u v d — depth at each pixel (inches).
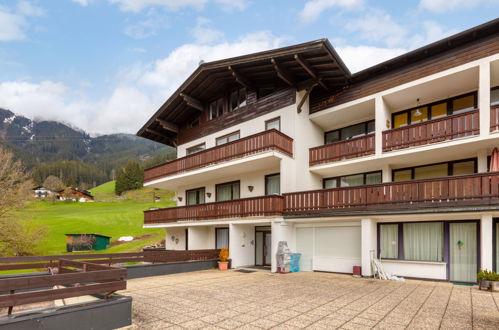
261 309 295.4
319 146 623.8
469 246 446.9
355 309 295.7
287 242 589.6
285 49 552.1
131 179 3764.8
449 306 307.9
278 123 652.1
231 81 743.7
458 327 244.1
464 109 526.0
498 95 494.6
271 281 458.0
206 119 825.5
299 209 574.2
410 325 248.7
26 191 999.0
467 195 416.2
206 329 239.3
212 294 362.9
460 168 511.2
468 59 461.7
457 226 460.1
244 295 357.4
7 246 970.1
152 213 891.4
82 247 1201.4
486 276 388.2
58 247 1286.9
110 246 1315.2
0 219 944.3
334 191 540.7
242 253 651.5
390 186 485.1
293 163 610.9
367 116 639.8
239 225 652.1
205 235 786.2
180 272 553.3
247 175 714.2
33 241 1013.2
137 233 1576.0
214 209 684.1
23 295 204.4
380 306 307.1
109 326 235.1
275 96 660.7
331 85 627.8
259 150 594.9
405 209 463.2
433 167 540.1
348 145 583.2
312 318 266.5
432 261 468.1
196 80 732.7
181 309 295.7
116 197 3513.8
